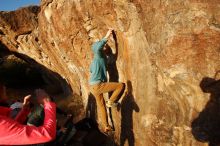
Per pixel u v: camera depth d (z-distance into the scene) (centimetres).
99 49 574
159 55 437
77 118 902
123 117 603
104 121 617
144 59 495
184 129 449
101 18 573
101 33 613
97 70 587
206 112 421
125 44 542
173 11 420
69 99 1045
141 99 527
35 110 526
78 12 633
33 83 1683
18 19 1022
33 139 196
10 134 193
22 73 1680
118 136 644
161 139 493
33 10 1017
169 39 421
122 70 579
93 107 807
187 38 409
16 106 461
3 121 194
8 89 1580
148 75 497
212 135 421
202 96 418
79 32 682
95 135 721
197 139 435
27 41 1072
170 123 472
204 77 405
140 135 546
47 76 1318
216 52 399
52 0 712
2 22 1030
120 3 495
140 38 487
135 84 541
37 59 1174
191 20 408
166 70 431
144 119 525
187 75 412
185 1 412
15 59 1717
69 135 693
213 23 402
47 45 940
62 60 927
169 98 466
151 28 449
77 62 806
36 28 988
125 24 513
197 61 406
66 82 1102
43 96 220
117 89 582
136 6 466
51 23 779
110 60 615
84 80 842
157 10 438
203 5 406
